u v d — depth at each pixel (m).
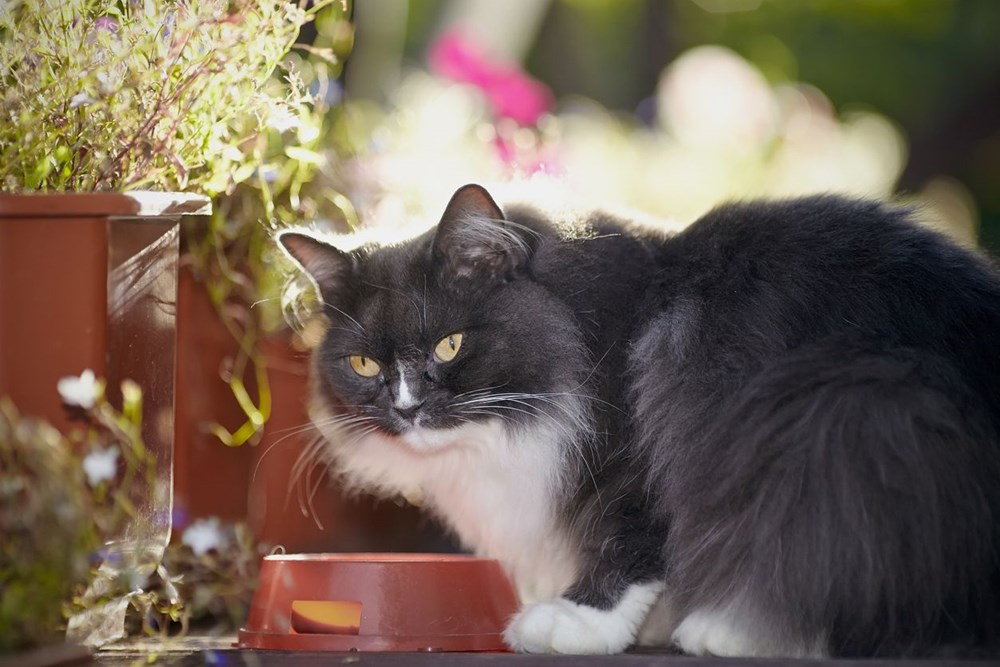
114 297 3.64
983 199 14.96
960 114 14.58
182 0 4.13
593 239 4.40
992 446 3.72
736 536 3.84
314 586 3.88
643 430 4.14
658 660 3.51
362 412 4.54
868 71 15.27
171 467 4.06
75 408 3.56
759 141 10.83
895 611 3.59
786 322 4.04
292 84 4.46
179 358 4.97
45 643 3.46
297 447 5.19
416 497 4.98
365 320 4.46
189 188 4.43
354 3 6.63
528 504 4.37
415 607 3.85
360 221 5.40
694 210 9.11
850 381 3.78
